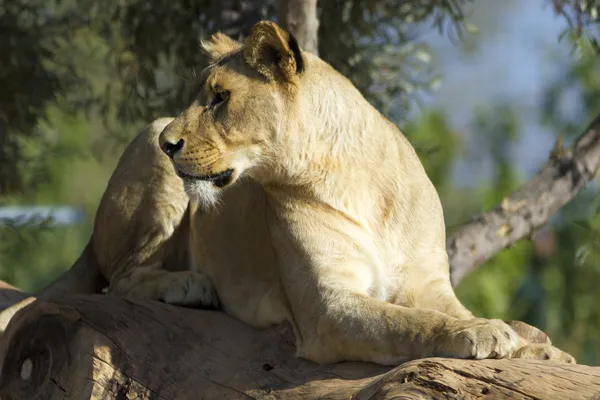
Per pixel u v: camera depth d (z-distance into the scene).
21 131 14.88
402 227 8.59
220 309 9.65
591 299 20.72
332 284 8.08
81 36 16.19
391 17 13.73
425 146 18.53
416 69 14.38
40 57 14.61
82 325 8.45
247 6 12.81
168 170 10.19
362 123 8.61
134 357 8.33
